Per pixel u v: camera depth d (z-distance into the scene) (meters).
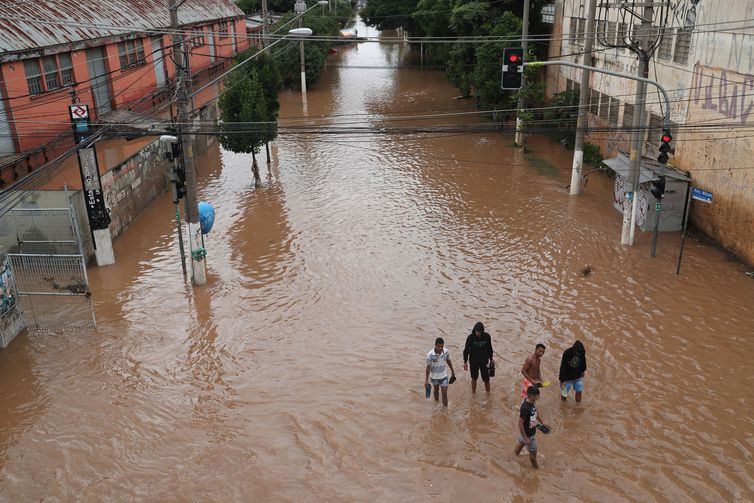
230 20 45.84
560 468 10.07
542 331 14.40
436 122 36.34
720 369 12.70
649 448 10.48
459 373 12.93
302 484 9.92
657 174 18.55
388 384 12.56
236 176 27.61
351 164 29.25
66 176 21.06
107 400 12.29
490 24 35.81
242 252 19.47
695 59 19.78
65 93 23.22
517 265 17.97
